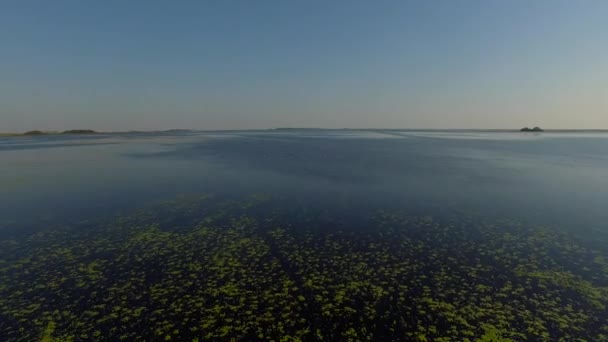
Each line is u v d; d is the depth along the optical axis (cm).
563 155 6147
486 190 2967
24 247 1727
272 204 2523
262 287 1341
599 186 3133
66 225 2066
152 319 1134
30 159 5338
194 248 1717
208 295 1280
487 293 1302
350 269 1494
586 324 1114
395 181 3366
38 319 1131
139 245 1755
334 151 6888
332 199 2659
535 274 1449
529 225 2064
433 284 1367
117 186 3139
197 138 14288
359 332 1074
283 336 1054
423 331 1079
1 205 2488
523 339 1042
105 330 1077
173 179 3488
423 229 1998
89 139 13925
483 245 1764
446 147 8256
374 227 2030
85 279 1399
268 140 11919
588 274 1449
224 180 3428
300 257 1616
